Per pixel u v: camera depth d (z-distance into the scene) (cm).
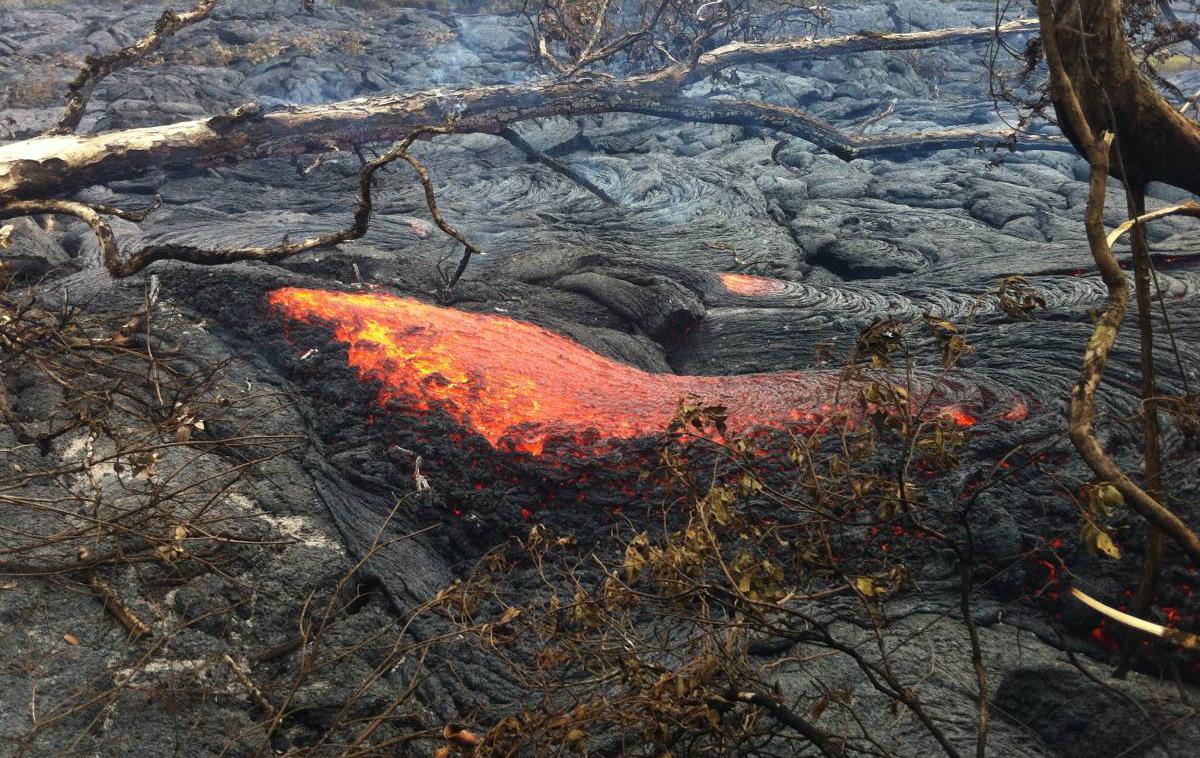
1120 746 301
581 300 683
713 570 396
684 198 1026
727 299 693
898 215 999
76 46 1571
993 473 414
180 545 388
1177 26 583
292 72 1468
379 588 417
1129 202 296
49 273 682
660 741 286
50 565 369
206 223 827
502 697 368
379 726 350
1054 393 476
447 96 920
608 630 372
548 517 452
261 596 395
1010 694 341
